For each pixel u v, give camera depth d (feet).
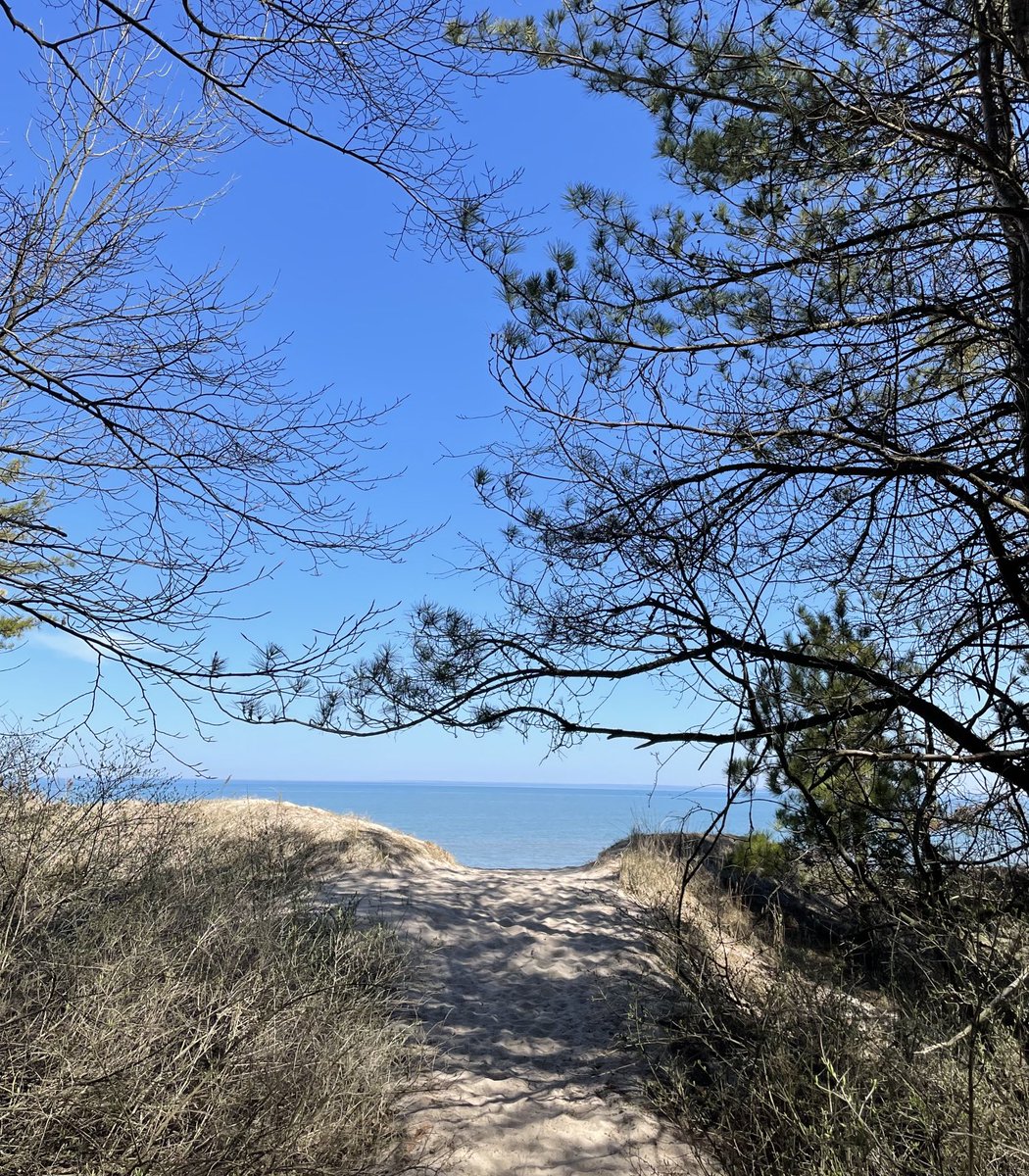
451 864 42.22
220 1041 13.25
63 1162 10.93
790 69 16.20
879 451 16.12
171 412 16.65
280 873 29.55
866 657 19.47
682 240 18.01
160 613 16.40
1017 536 16.79
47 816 19.94
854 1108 13.30
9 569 16.69
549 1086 19.35
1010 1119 12.13
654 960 27.27
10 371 15.39
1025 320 16.17
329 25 14.08
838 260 16.47
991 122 16.43
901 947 17.48
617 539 19.22
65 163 16.74
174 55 13.80
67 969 13.94
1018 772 15.98
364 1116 15.40
